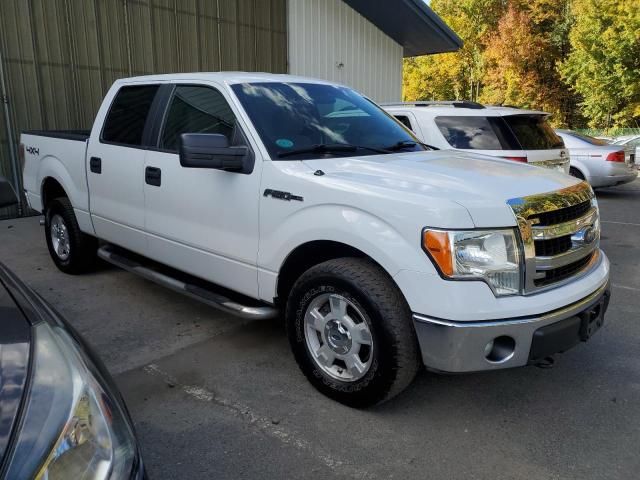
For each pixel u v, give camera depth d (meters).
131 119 4.67
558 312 2.91
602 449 2.93
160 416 3.21
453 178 3.19
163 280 4.32
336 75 13.88
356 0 13.15
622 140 18.20
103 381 1.83
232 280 3.80
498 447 2.95
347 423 3.15
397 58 15.47
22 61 8.49
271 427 3.11
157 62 10.27
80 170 5.16
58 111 9.02
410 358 2.96
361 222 2.99
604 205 11.37
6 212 8.57
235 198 3.64
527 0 37.78
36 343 1.75
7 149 8.50
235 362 3.89
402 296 2.94
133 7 9.77
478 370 2.79
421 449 2.92
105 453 1.53
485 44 40.66
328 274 3.13
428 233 2.76
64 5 8.86
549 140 7.11
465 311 2.72
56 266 5.98
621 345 4.21
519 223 2.85
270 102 3.92
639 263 6.69
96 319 4.63
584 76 31.41
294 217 3.30
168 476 2.69
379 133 4.25
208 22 11.02
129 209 4.59
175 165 4.09
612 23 29.67
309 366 3.40
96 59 9.39
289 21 12.59
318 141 3.82
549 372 3.77
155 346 4.14
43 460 1.39
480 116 6.73
